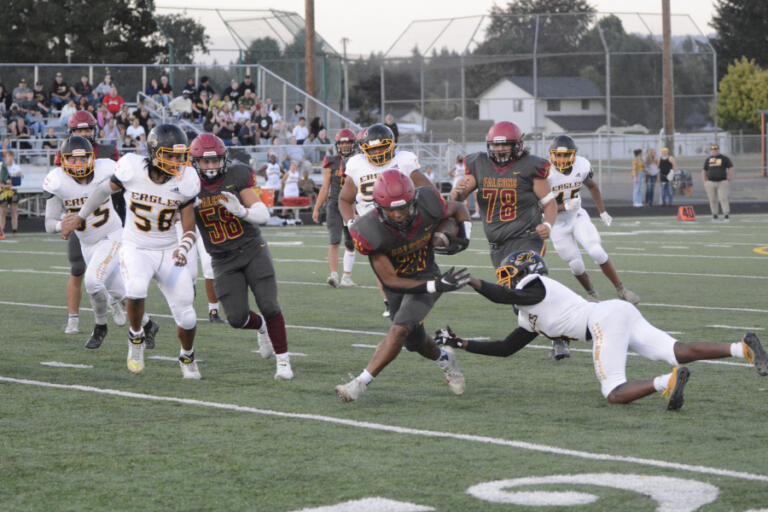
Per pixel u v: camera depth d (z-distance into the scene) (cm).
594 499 974
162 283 1616
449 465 1104
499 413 1362
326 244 4450
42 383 1599
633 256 3738
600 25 8475
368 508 959
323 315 2367
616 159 7938
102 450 1184
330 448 1184
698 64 8456
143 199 1570
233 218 1603
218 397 1487
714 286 2822
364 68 11444
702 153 7869
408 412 1374
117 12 10619
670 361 1350
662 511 937
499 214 1906
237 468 1102
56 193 1917
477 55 8588
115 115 6012
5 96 6259
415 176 1889
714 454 1134
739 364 1712
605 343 1377
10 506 980
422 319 1402
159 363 1781
